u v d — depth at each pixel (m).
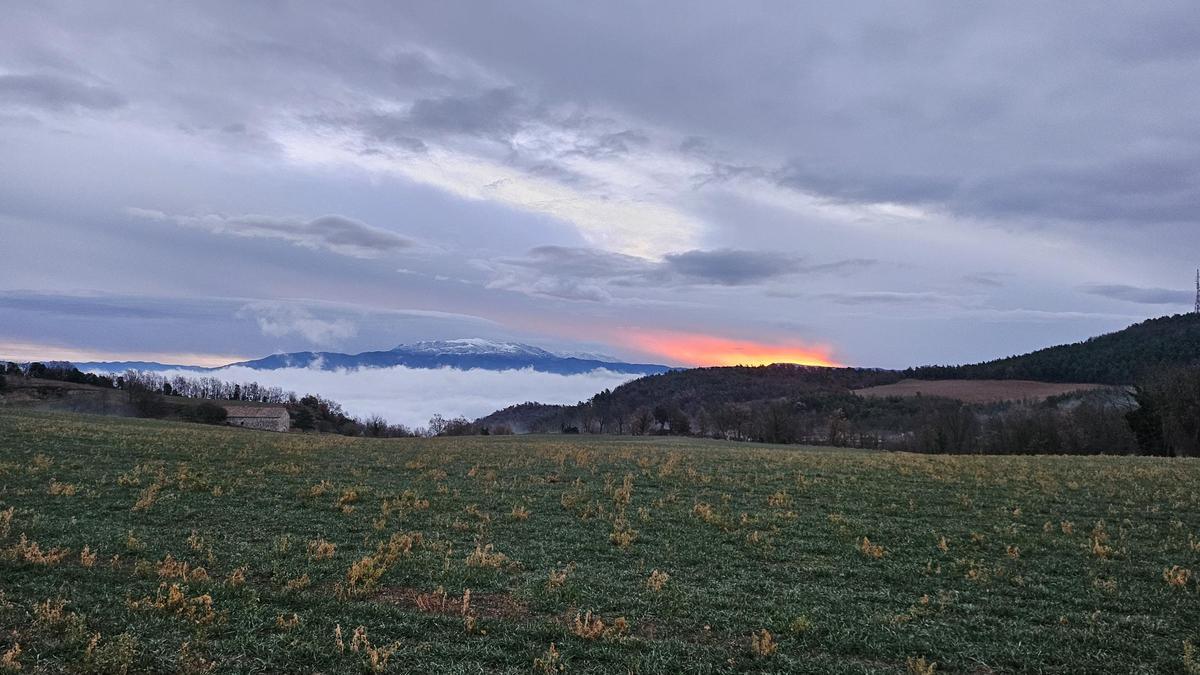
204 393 143.62
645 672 8.25
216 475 22.45
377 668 7.92
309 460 28.59
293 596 10.41
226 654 8.15
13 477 19.59
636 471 27.34
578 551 14.47
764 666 8.60
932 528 17.03
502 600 10.90
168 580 10.77
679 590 11.71
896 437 110.38
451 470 27.14
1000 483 23.88
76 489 18.38
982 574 12.92
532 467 28.47
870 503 20.38
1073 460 33.59
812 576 12.93
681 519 17.92
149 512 16.34
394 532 15.54
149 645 8.15
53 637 8.14
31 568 10.86
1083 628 10.22
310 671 7.87
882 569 13.39
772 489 22.89
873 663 8.91
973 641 9.66
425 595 10.98
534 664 8.21
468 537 15.45
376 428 130.75
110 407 102.31
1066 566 13.71
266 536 14.72
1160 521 17.83
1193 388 60.12
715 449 45.22
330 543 14.10
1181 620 10.56
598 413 169.00
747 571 13.16
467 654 8.55
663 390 188.50
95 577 10.67
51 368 129.38
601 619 10.16
